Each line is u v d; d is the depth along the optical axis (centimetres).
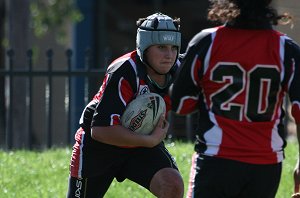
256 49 1570
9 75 3669
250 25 1580
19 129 4047
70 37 5556
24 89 4072
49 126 3672
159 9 5731
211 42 1583
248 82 1570
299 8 3562
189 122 3694
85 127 1786
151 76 1731
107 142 1695
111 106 1681
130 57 1722
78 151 1803
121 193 2528
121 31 5650
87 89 3691
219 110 1585
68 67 3644
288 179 2688
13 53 3688
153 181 1759
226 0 1588
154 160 1783
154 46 1688
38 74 3666
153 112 1709
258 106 1576
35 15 5141
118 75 1694
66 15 5162
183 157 2984
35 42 5647
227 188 1581
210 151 1581
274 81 1577
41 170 2814
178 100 1619
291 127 4147
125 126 1706
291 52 1584
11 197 2481
